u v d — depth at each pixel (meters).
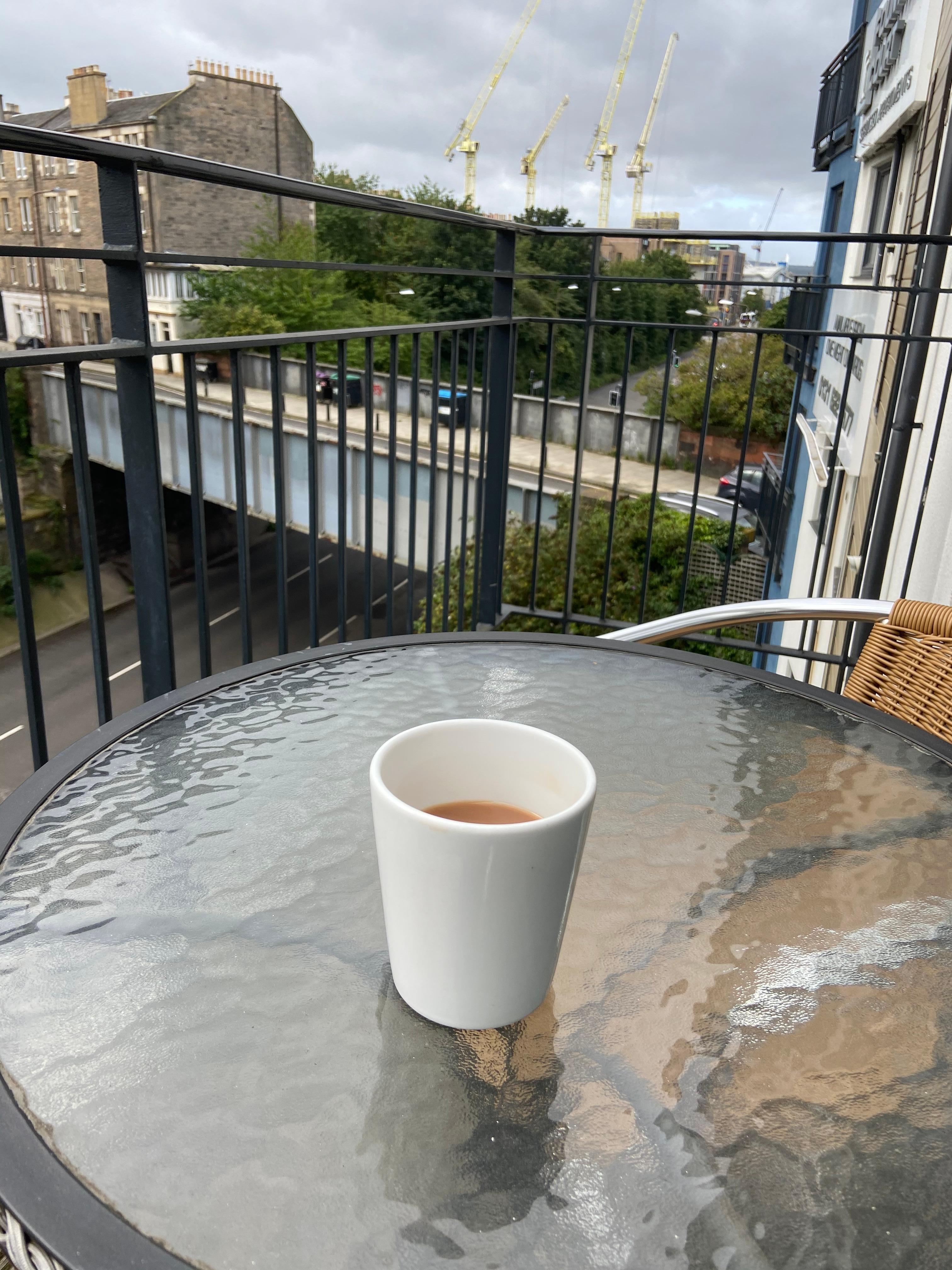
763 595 9.31
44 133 0.83
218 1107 0.33
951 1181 0.32
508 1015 0.37
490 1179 0.31
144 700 1.25
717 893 0.48
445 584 2.05
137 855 0.49
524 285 20.16
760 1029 0.39
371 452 1.98
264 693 0.73
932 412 2.86
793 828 0.56
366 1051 0.36
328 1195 0.30
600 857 0.51
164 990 0.39
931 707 0.86
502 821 0.41
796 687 0.78
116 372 1.06
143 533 1.15
